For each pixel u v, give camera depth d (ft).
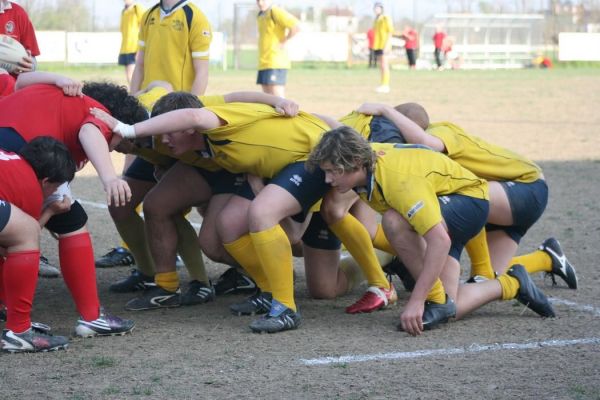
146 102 64.80
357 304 63.57
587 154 148.56
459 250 60.75
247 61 415.85
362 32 492.54
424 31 459.73
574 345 54.85
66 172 52.11
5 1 79.15
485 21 458.91
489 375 49.14
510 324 59.67
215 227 63.41
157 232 64.03
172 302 65.05
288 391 46.68
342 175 55.31
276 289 58.70
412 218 55.62
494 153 65.41
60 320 61.67
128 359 52.29
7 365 51.16
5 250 52.95
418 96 244.63
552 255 69.46
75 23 412.57
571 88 277.64
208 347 54.75
